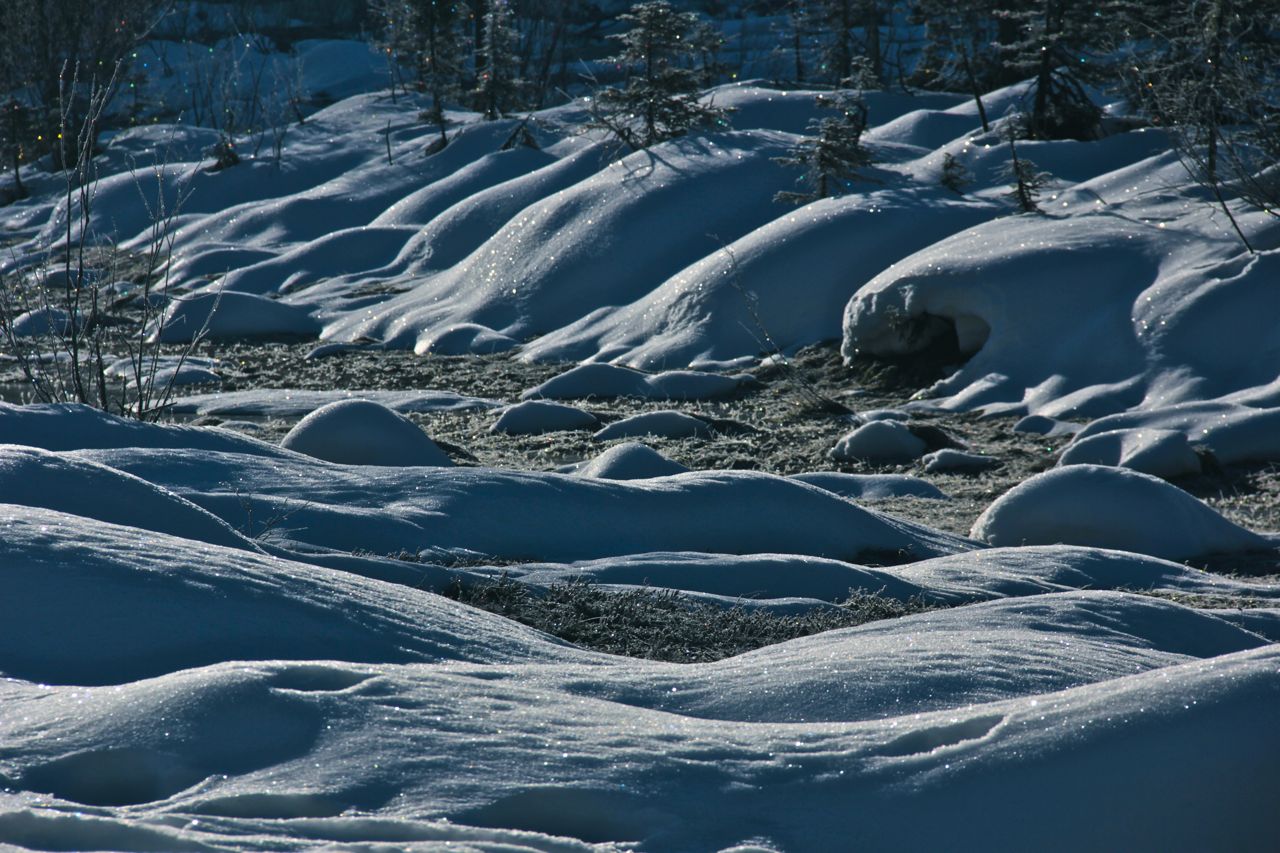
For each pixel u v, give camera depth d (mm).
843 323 43500
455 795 5613
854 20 107188
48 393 24047
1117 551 18734
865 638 10172
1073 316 38812
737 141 62781
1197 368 34812
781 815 5762
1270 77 45188
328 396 39062
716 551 17484
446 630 9922
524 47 140000
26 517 9688
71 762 5762
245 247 75562
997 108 72812
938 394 38719
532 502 17047
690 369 44094
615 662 10195
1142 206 46312
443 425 35031
